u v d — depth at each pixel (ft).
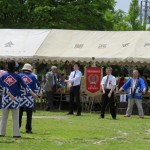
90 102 85.92
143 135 49.37
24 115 69.67
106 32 90.99
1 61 93.15
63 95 89.20
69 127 55.57
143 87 74.18
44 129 52.70
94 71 82.84
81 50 87.51
